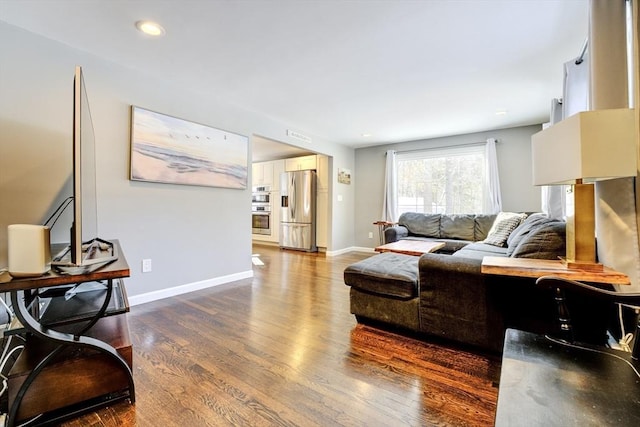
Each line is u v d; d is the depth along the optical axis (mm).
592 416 740
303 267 4465
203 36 2148
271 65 2576
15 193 2012
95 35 2135
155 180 2781
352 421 1269
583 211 1438
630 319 1472
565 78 2348
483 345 1790
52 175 2156
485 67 2598
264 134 3994
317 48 2305
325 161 5855
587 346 1104
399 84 2959
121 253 1591
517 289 1702
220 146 3346
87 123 1442
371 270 2207
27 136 2068
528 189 4410
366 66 2590
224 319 2389
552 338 1170
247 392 1459
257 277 3797
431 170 5316
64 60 2240
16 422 1156
